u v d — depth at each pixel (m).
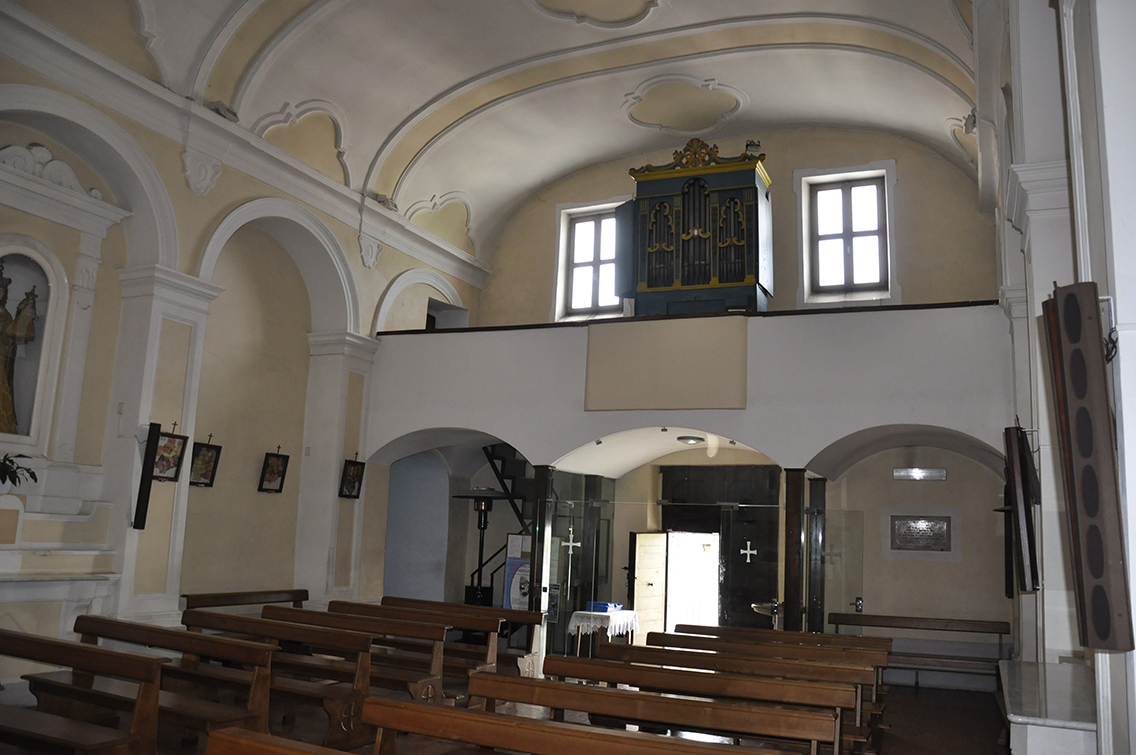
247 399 9.50
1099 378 3.08
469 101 10.60
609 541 10.06
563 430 9.53
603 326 9.42
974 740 6.77
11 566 6.79
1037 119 5.41
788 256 11.40
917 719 7.57
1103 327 3.25
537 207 12.87
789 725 3.70
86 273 7.83
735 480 9.15
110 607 7.44
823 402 8.55
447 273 12.12
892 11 8.29
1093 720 4.21
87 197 7.74
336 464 9.97
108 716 5.51
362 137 10.23
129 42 7.76
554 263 12.59
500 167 12.02
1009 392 7.94
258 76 8.77
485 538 12.57
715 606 9.60
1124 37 3.25
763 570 8.81
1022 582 5.09
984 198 9.58
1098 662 3.87
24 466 7.16
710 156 10.73
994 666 8.63
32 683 5.46
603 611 9.50
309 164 9.77
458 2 8.89
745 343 8.90
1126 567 3.05
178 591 8.01
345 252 10.23
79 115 7.37
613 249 12.44
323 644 5.72
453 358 10.22
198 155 8.46
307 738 5.55
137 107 7.90
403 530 12.20
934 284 10.72
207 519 8.94
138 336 7.89
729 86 10.53
